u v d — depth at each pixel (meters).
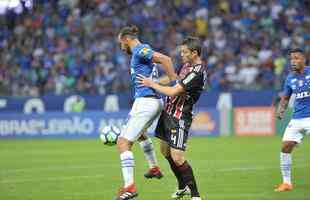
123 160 34.28
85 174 49.38
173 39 110.25
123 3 118.25
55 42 111.88
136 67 35.12
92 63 106.25
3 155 66.19
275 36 108.88
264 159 58.19
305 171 49.47
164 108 35.78
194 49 34.28
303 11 114.06
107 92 100.81
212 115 89.06
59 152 68.69
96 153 66.75
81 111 91.31
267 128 87.81
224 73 101.50
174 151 34.56
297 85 39.75
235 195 38.62
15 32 114.62
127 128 35.00
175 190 40.72
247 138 83.31
